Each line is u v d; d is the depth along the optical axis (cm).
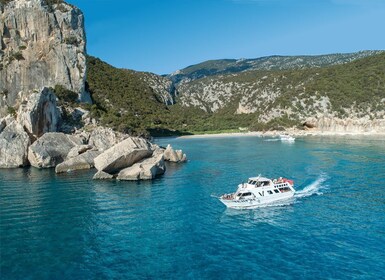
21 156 8044
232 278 2698
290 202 4628
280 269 2816
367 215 4038
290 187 4800
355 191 5109
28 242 3444
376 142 11869
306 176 6216
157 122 18988
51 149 8119
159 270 2845
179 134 18375
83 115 11788
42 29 13125
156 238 3500
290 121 18950
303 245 3256
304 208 4366
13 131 8375
